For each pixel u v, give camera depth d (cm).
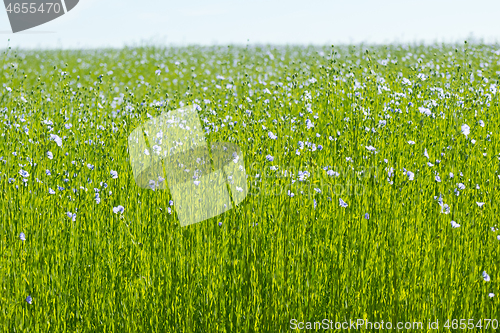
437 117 720
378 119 680
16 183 469
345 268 353
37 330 311
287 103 849
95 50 2477
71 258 369
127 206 450
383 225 397
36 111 723
